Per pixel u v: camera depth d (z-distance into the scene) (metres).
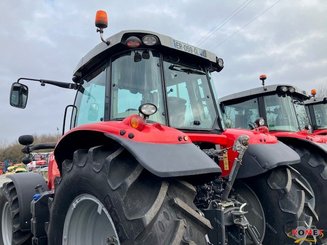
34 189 3.69
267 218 3.05
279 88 5.81
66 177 2.41
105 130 2.18
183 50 2.89
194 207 2.08
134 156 1.96
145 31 2.69
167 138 2.14
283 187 3.01
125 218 1.89
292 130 5.79
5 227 3.98
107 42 2.73
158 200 1.93
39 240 3.05
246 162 3.08
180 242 1.87
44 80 3.62
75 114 3.39
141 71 2.68
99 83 2.96
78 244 2.48
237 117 6.29
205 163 2.11
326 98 8.66
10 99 3.49
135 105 2.62
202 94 3.13
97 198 2.15
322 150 4.25
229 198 2.99
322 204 4.18
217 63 3.30
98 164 2.14
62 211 2.50
